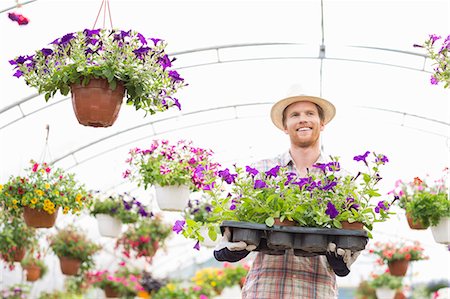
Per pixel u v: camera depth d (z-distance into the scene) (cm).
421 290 1836
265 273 300
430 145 804
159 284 1390
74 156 789
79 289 1162
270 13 581
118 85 369
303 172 312
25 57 375
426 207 654
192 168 605
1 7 511
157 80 381
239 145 876
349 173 308
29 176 636
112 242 1199
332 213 279
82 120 370
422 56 621
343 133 823
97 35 382
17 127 676
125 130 771
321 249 278
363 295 1712
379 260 1084
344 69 678
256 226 279
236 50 647
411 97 714
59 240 911
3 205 654
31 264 955
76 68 363
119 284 1221
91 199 684
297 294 295
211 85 720
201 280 1347
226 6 564
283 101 323
